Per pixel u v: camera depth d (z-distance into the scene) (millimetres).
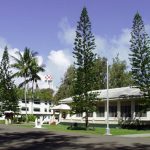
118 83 82812
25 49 71875
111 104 48188
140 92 43438
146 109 42469
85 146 19594
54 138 25703
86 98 43375
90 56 44438
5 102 64250
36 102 91125
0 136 27625
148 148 18688
